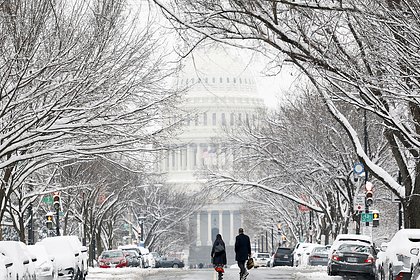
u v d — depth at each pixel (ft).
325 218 375.86
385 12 119.55
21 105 168.45
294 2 119.14
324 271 244.42
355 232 289.53
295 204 456.04
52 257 159.63
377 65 130.11
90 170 301.22
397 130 148.15
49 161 199.82
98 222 380.99
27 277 124.36
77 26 166.61
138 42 175.42
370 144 286.05
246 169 369.30
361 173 254.47
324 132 297.12
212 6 122.42
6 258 112.57
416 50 124.06
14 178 203.41
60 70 164.96
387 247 156.87
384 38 123.85
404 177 168.86
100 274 225.35
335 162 297.74
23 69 151.02
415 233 145.38
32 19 152.76
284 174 339.57
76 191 313.53
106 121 174.50
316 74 149.89
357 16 121.90
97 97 173.27
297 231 486.79
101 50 166.30
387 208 404.98
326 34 129.39
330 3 123.75
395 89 131.64
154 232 609.83
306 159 308.19
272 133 333.42
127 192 406.00
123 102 181.27
